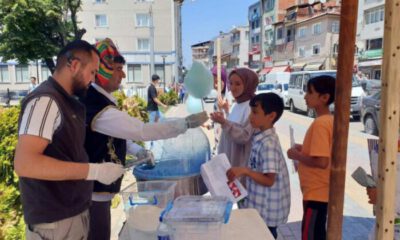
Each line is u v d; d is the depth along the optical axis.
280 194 2.22
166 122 2.05
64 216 1.71
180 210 1.49
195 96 2.75
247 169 2.11
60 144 1.60
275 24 42.69
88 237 1.97
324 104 2.28
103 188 2.14
